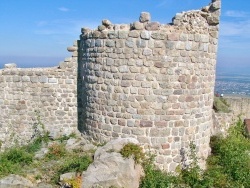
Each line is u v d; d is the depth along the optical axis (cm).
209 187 1098
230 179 1166
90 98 1241
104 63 1166
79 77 1409
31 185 1040
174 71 1105
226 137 1470
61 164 1154
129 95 1130
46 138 1423
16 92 1459
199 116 1180
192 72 1129
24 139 1477
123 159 1031
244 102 2266
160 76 1105
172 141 1140
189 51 1110
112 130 1177
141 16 1088
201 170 1154
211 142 1384
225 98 2297
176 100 1122
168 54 1094
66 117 1444
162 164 1144
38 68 1480
